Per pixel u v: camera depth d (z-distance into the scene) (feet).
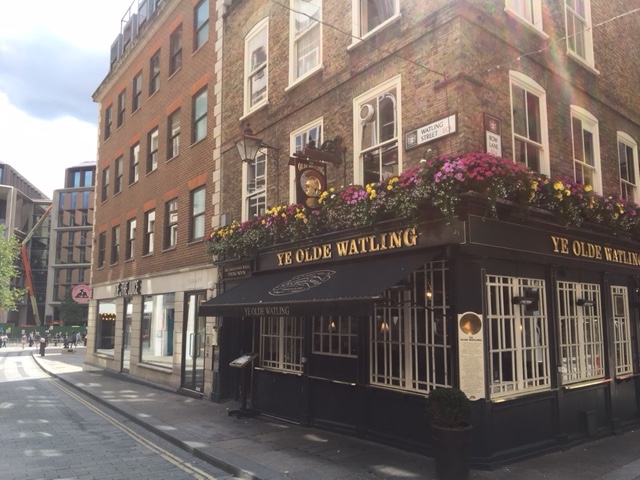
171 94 53.72
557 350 24.71
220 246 37.06
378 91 27.55
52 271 261.24
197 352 43.29
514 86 25.99
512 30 26.09
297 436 26.99
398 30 26.61
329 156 29.04
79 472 21.58
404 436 23.84
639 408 29.66
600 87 32.48
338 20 30.83
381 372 25.54
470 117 22.99
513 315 23.32
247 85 40.14
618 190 32.99
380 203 23.49
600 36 33.45
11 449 25.76
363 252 26.03
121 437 28.76
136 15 70.28
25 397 45.62
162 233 52.24
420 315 23.85
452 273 21.90
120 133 67.97
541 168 26.89
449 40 23.79
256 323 35.65
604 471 20.49
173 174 51.55
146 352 53.88
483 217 21.58
